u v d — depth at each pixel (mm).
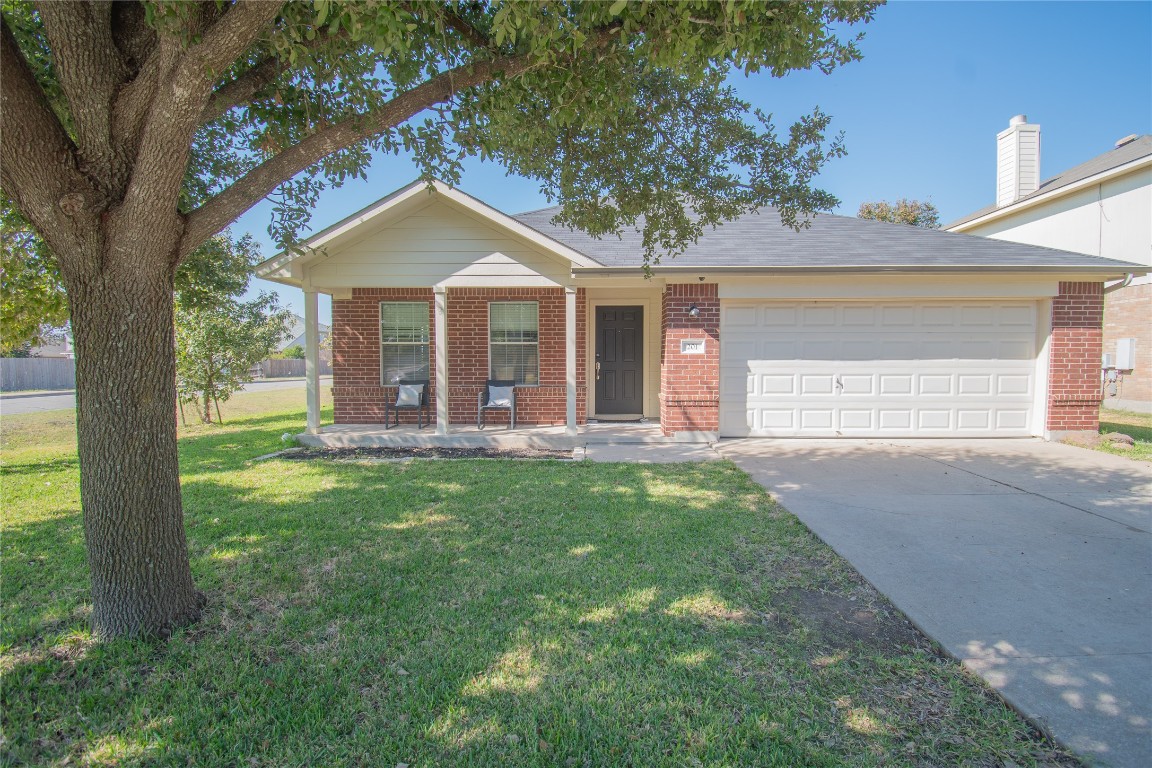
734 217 5457
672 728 2389
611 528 4887
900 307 9344
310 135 3625
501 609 3416
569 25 2895
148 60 2627
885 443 9133
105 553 2986
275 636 3086
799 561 4188
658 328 10836
